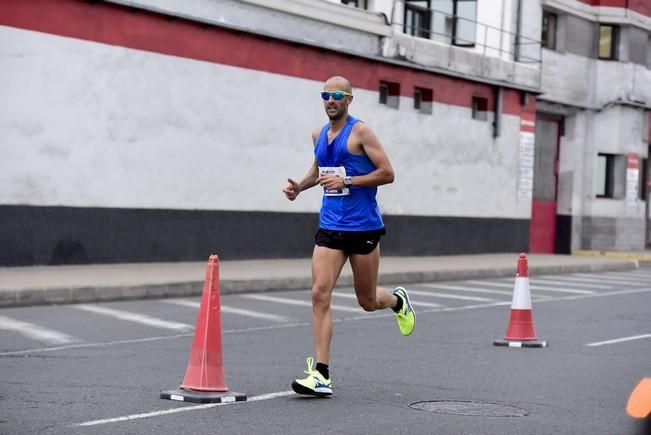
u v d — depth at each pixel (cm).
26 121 2373
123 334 1584
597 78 4741
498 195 4019
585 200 4731
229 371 1270
